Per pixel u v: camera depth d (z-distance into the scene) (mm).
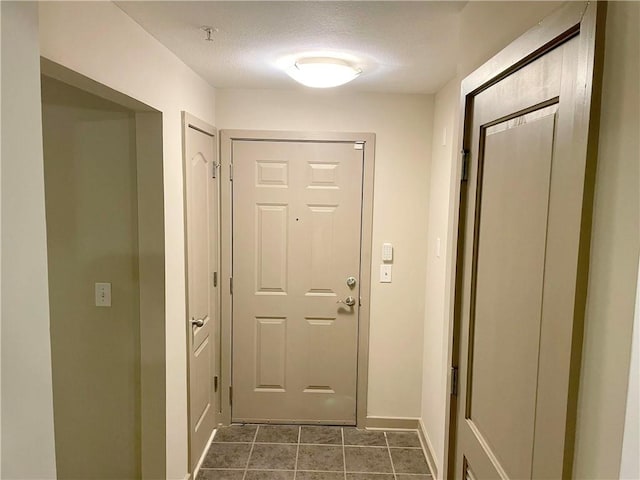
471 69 1368
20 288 621
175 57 2092
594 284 682
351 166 2889
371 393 3037
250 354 3012
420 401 3018
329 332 3006
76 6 1289
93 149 1985
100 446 2143
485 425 1153
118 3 1482
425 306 2959
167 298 2055
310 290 2979
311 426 3057
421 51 1945
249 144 2865
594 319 682
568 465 739
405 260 2949
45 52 1163
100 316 2064
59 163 1999
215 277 2902
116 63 1523
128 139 1973
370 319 2992
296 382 3043
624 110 615
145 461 2096
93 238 2027
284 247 2943
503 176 1045
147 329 2033
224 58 2111
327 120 2863
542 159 842
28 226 633
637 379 598
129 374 2092
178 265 2201
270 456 2717
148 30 1738
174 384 2188
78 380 2104
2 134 584
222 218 2902
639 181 587
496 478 1063
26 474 642
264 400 3051
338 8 1482
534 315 872
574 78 720
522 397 928
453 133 2258
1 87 580
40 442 668
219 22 1637
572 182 724
